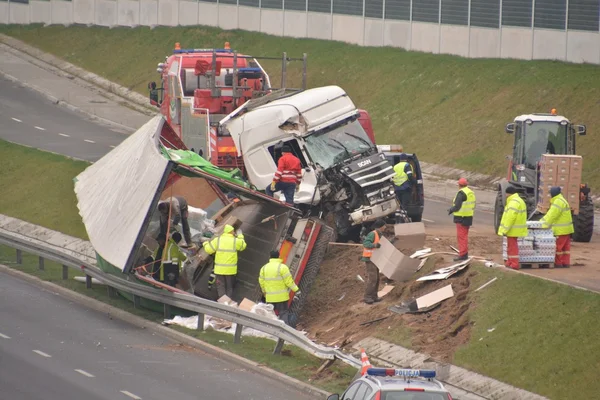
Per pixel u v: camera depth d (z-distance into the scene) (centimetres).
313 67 16938
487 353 5709
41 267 8394
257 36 18650
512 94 13738
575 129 8381
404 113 14775
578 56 13975
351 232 7994
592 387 5131
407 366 5838
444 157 13288
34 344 6012
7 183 12312
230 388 5291
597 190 11206
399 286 6894
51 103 17875
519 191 7812
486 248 7575
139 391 5119
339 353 5466
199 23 19750
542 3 14312
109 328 6600
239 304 7081
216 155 8838
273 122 8031
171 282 7150
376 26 16750
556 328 5622
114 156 8200
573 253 7544
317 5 17762
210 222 7900
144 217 6888
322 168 7825
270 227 7688
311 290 7444
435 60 15538
